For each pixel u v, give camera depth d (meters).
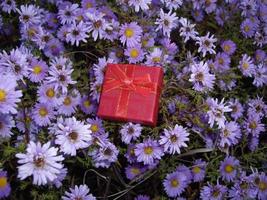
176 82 0.51
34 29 0.56
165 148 0.46
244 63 0.57
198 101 0.48
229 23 0.63
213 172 0.51
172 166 0.52
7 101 0.39
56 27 0.59
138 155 0.47
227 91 0.57
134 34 0.51
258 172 0.54
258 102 0.56
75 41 0.55
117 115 0.45
